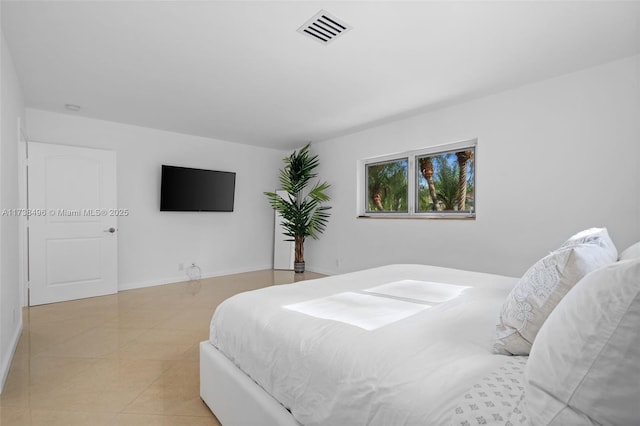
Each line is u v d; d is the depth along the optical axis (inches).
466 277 86.7
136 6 76.7
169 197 189.6
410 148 163.6
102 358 94.1
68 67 108.6
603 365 23.7
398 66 107.5
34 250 147.5
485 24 83.7
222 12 79.1
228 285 187.8
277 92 130.6
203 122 174.1
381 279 85.7
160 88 127.1
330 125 178.4
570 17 80.6
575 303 27.2
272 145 231.6
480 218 137.6
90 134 166.7
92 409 70.0
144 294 167.6
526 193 123.7
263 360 54.0
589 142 109.0
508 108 127.9
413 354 40.2
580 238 61.1
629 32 87.2
